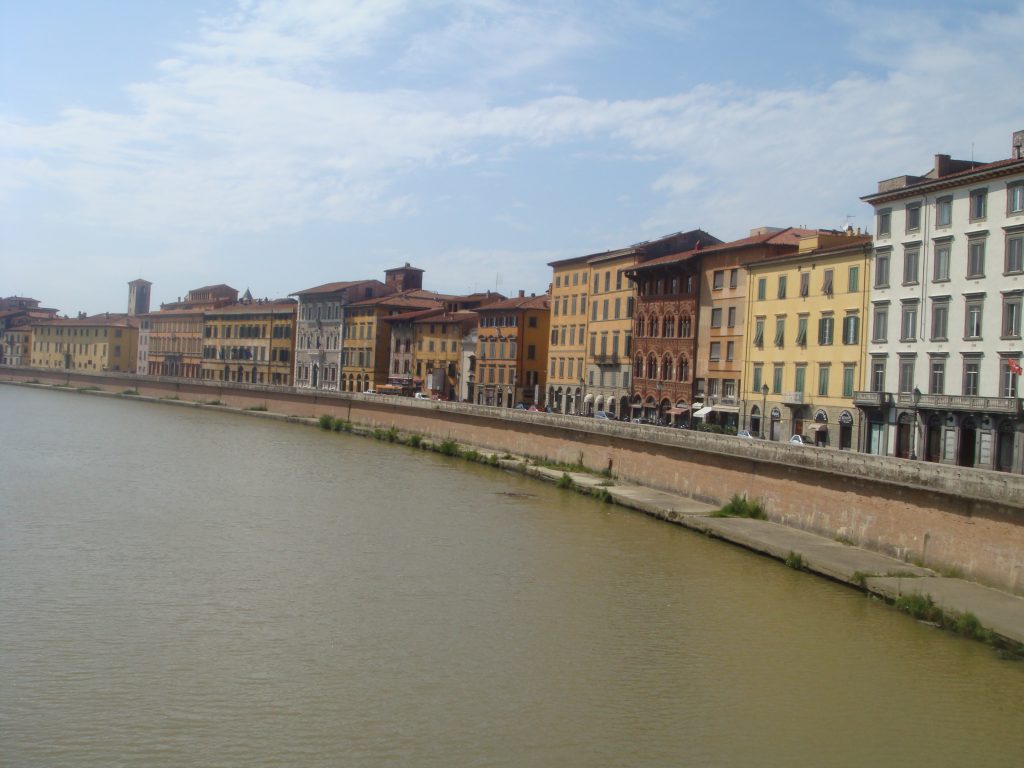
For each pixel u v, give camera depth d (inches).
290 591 1616.6
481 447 3959.2
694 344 3944.4
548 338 5374.0
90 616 1443.2
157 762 995.3
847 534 1961.1
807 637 1435.8
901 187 2977.4
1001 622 1403.8
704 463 2539.4
